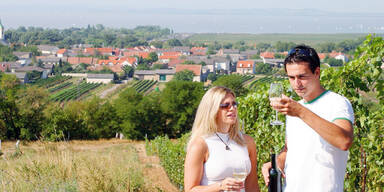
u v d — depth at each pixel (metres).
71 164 7.04
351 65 4.23
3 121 43.56
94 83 136.12
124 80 145.38
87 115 47.09
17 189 5.78
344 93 4.31
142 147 36.09
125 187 7.64
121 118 48.56
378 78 4.07
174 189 13.87
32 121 44.97
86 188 6.48
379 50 4.04
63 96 109.12
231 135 2.90
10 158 7.88
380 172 4.13
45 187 6.03
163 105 48.91
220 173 2.79
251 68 160.62
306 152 2.56
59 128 44.25
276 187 2.95
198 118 2.89
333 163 2.50
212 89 2.87
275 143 5.60
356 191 4.38
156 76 142.88
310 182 2.54
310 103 2.61
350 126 2.40
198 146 2.83
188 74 135.12
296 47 2.54
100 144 41.59
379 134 4.11
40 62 172.38
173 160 15.50
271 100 2.39
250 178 3.07
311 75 2.51
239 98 6.54
